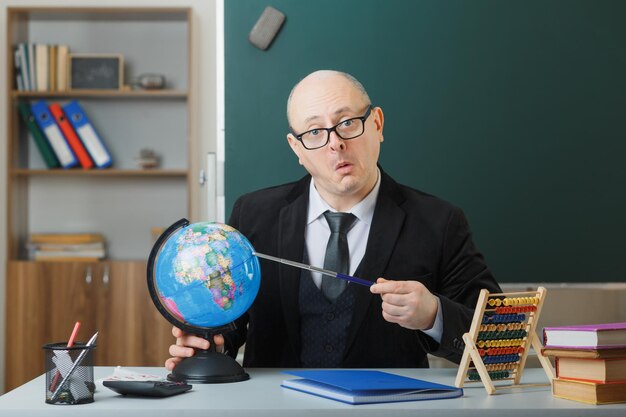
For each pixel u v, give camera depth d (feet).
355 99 5.83
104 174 13.28
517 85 9.68
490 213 9.63
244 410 4.14
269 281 6.31
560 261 9.64
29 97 13.50
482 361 4.77
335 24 9.56
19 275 12.66
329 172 5.87
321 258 6.27
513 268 9.62
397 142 9.61
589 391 4.32
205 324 5.15
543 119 9.68
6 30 13.62
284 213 6.40
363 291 6.09
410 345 6.23
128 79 13.87
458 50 9.66
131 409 4.17
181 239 5.05
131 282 12.67
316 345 6.16
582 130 9.68
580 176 9.67
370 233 6.19
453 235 6.31
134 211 13.97
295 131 5.95
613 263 9.64
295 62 9.53
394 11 9.61
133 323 12.62
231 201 9.47
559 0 9.69
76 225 13.93
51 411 4.20
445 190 9.62
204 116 13.92
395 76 9.61
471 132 9.64
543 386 4.95
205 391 4.69
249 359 6.43
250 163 9.48
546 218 9.64
